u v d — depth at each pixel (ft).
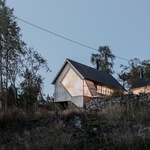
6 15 79.10
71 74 91.45
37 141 27.94
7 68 75.72
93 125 29.99
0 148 28.35
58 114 38.14
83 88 88.33
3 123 37.73
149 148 22.74
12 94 70.95
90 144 25.53
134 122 29.89
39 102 60.34
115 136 25.13
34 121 37.35
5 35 77.92
